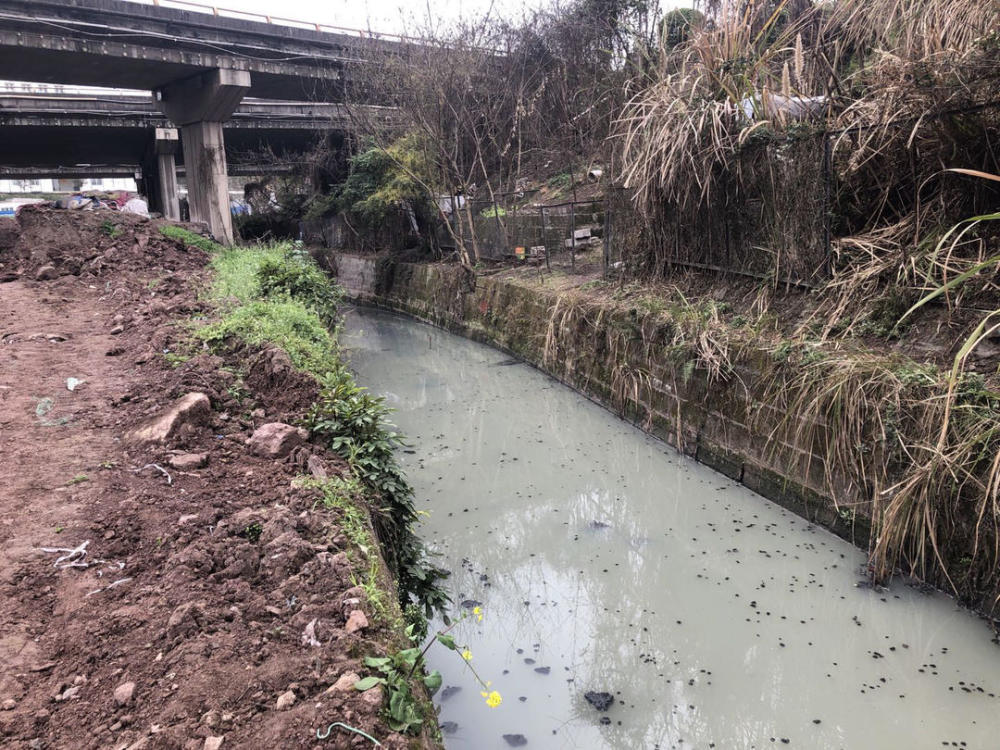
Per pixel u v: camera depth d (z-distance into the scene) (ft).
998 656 11.16
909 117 15.83
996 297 14.28
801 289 18.92
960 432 12.02
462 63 41.78
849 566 13.98
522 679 11.45
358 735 6.19
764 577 14.03
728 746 9.91
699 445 20.04
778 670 11.50
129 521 9.88
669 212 23.95
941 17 16.43
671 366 21.18
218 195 60.08
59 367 17.24
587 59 46.68
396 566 11.73
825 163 17.58
